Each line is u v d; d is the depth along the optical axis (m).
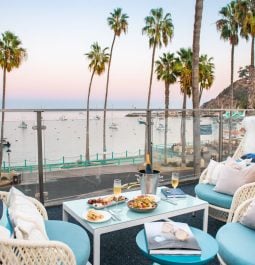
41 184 3.43
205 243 1.71
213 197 2.74
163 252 1.56
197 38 6.57
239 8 15.55
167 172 4.46
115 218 2.07
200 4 6.53
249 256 1.61
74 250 1.59
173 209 2.27
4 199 1.95
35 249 1.28
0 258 1.22
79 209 2.25
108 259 2.30
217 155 4.99
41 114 3.34
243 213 2.07
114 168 4.00
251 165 2.75
